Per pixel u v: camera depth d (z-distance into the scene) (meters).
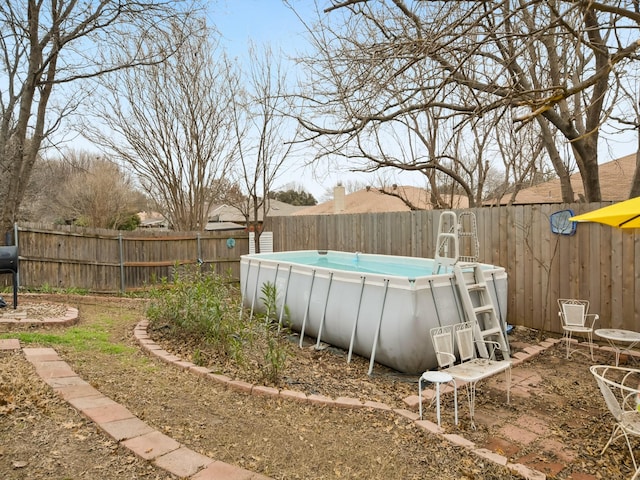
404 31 5.31
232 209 28.59
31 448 2.53
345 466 2.73
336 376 4.64
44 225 8.64
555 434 3.33
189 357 4.74
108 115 12.39
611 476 2.76
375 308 4.93
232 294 8.40
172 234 10.40
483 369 3.70
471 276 5.23
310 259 8.59
